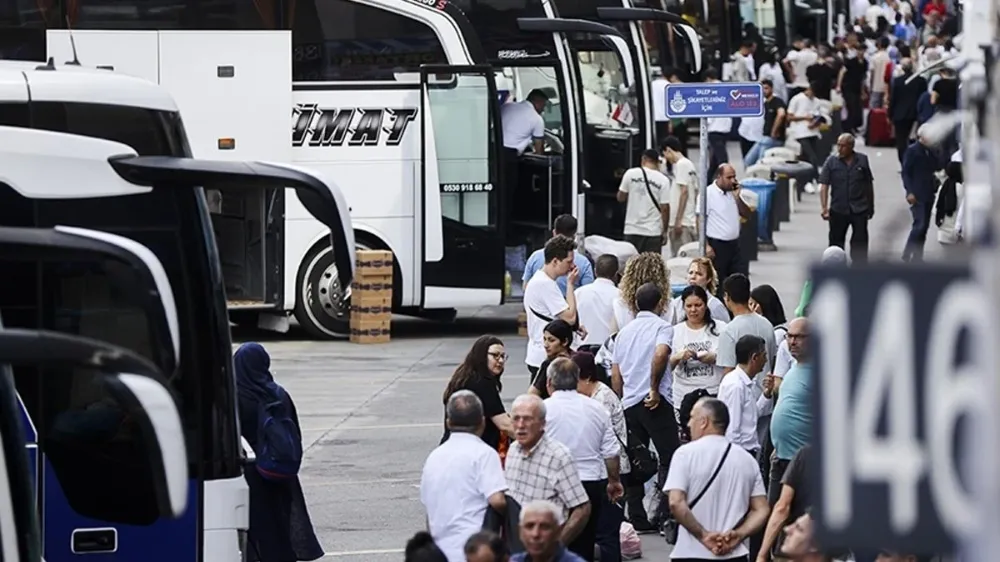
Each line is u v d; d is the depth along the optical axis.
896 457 4.39
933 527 4.35
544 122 34.81
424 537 11.25
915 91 54.03
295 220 32.09
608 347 21.23
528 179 34.59
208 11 31.31
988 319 4.08
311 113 32.28
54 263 13.58
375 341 32.69
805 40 61.59
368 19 32.34
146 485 13.62
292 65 32.19
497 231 32.81
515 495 14.49
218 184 13.35
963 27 7.86
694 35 38.34
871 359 4.41
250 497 16.05
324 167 32.38
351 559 18.42
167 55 30.83
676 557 14.42
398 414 26.27
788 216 45.56
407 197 32.62
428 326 35.38
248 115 31.20
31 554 10.27
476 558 11.16
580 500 14.54
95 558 13.62
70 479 13.61
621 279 21.78
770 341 18.95
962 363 4.31
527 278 25.56
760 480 14.40
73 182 13.40
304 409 26.61
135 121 13.78
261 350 16.23
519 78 34.91
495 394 17.25
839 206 35.47
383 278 32.50
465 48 32.66
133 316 13.60
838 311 4.42
